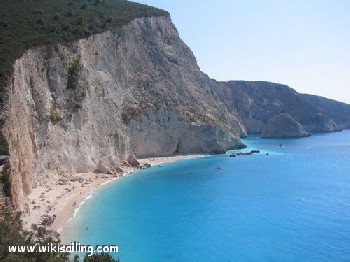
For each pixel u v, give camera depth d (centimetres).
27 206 5481
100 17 11975
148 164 10425
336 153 14438
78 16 10894
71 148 8344
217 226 5834
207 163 11331
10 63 6606
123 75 11525
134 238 5234
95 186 7781
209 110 14762
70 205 6366
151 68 13125
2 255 2717
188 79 14875
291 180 9312
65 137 8238
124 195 7306
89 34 10206
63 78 8725
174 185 8388
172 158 11719
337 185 8769
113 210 6325
